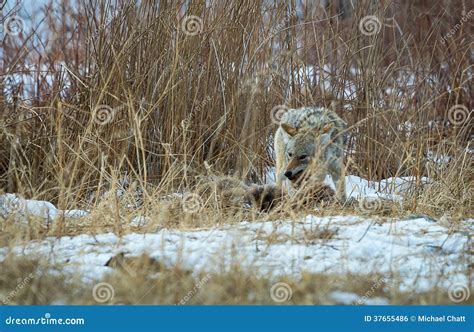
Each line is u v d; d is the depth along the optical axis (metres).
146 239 17.83
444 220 20.53
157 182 24.62
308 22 27.59
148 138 25.33
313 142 24.17
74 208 21.94
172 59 25.45
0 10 26.94
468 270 16.31
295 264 16.34
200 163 25.45
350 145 28.41
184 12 25.88
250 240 17.88
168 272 15.84
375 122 28.02
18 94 25.86
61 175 21.47
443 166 26.16
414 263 16.59
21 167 23.44
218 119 25.91
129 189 21.75
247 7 26.33
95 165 23.95
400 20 34.62
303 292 15.09
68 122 25.03
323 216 20.50
